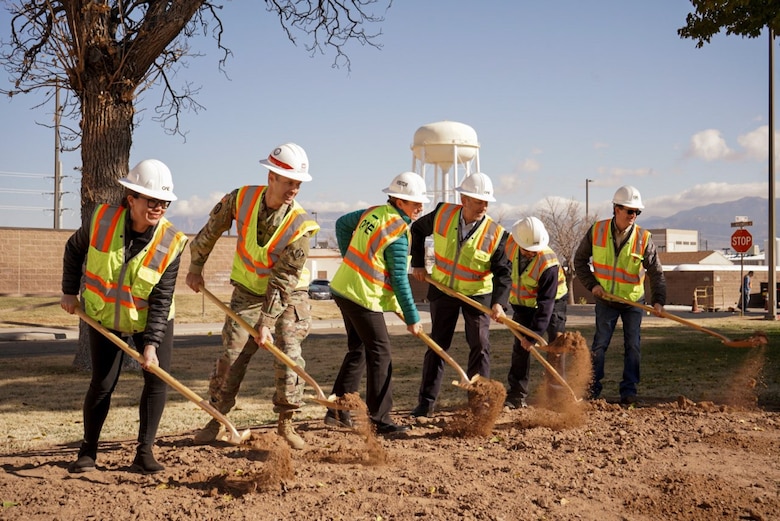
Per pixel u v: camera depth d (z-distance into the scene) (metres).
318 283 40.66
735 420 6.54
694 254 54.75
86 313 4.91
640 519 4.06
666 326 19.23
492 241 6.78
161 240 4.78
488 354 6.93
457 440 5.88
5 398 8.39
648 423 6.44
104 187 10.71
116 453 5.44
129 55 10.75
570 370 6.98
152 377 4.89
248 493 4.43
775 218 22.53
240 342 5.65
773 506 4.27
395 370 10.72
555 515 4.08
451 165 43.66
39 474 4.88
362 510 4.13
